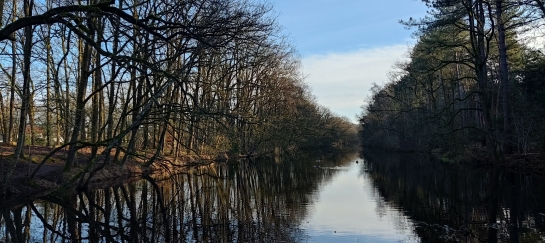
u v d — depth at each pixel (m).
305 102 48.53
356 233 10.48
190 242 9.70
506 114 25.14
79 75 22.81
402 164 35.84
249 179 25.47
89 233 10.81
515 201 14.27
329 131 67.69
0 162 18.02
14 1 20.56
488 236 9.79
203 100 24.48
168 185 22.22
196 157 35.28
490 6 23.42
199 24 13.70
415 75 38.81
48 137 27.55
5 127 29.38
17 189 15.47
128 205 15.34
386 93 58.91
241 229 11.03
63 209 14.16
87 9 10.91
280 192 18.72
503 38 24.97
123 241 9.95
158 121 17.89
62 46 23.44
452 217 12.20
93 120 20.17
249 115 23.41
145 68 15.66
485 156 27.38
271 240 9.78
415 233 10.38
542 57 27.56
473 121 39.38
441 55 32.41
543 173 20.11
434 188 18.97
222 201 16.14
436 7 23.17
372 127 72.06
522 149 25.28
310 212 13.48
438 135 30.70
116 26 13.16
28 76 16.16
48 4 18.88
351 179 24.27
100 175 20.72
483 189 17.66
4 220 12.36
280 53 38.78
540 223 10.95
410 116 50.53
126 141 29.59
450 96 45.50
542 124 23.84
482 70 24.70
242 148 43.81
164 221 12.27
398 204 14.84
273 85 37.22
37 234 10.72
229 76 30.27
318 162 41.78
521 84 29.98
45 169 19.33
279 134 39.69
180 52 16.34
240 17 14.84
